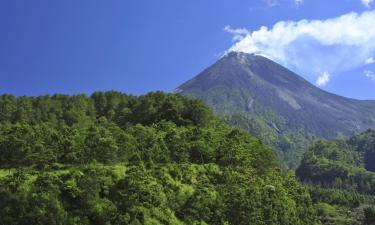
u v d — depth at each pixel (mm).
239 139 128875
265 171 124062
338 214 197000
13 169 83688
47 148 86188
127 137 98375
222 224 87875
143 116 148125
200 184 95500
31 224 64562
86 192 71438
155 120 142000
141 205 77312
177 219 82750
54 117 147250
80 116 153500
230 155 114438
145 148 100688
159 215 78375
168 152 103000
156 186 82750
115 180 79000
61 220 66438
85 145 88375
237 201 89875
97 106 170125
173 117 141750
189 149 111750
